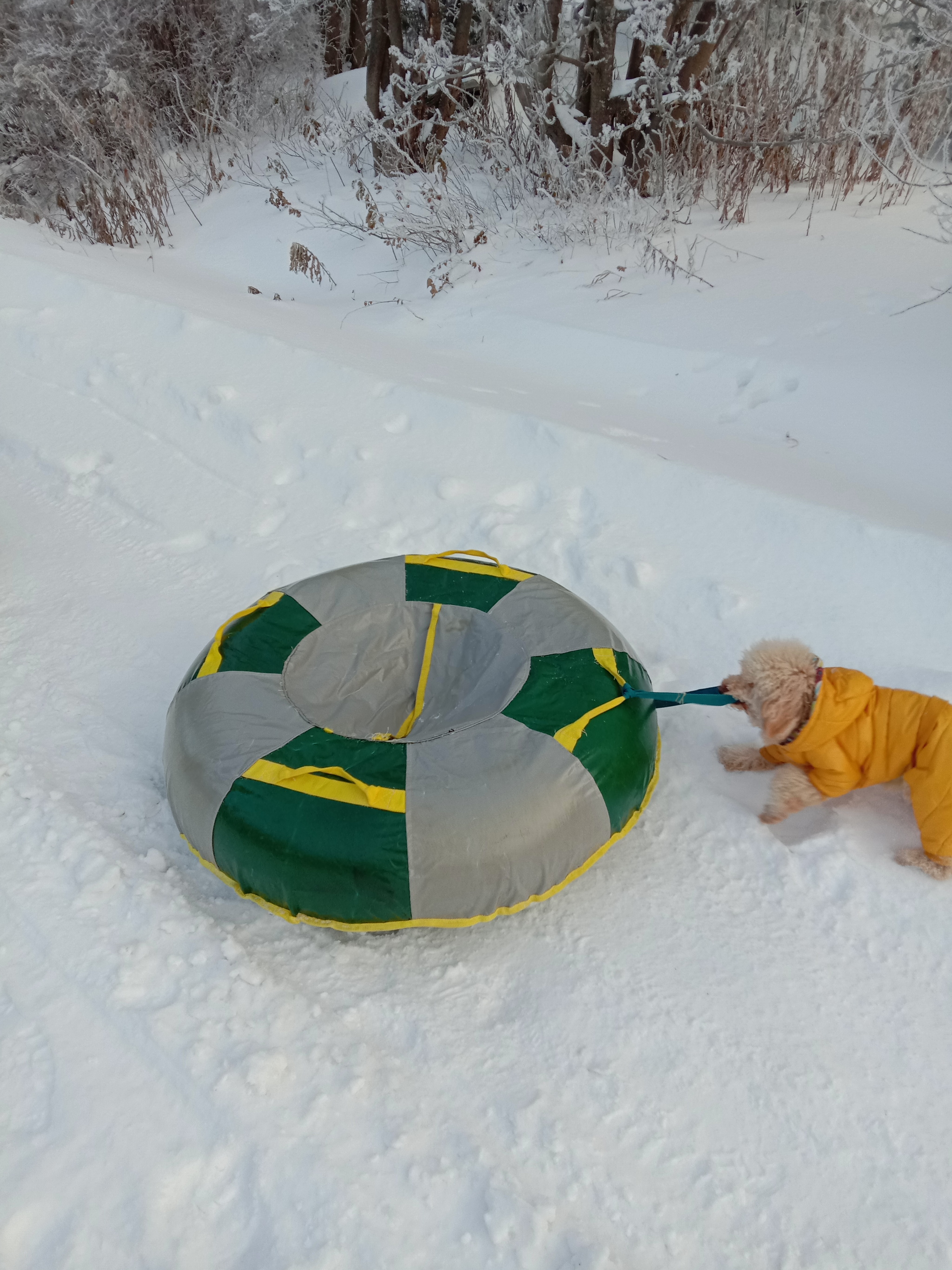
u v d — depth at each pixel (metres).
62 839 1.81
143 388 3.49
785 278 3.75
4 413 3.48
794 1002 1.54
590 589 2.52
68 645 2.40
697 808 1.92
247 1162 1.32
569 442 2.89
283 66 6.53
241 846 1.57
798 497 2.56
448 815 1.51
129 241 5.56
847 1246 1.25
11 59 5.97
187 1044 1.45
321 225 5.25
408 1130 1.36
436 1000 1.57
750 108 4.49
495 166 5.07
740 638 2.31
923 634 2.22
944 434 2.80
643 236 4.29
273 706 1.75
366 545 2.74
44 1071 1.44
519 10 5.03
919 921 1.66
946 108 4.21
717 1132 1.37
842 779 1.71
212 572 2.67
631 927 1.68
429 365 3.65
